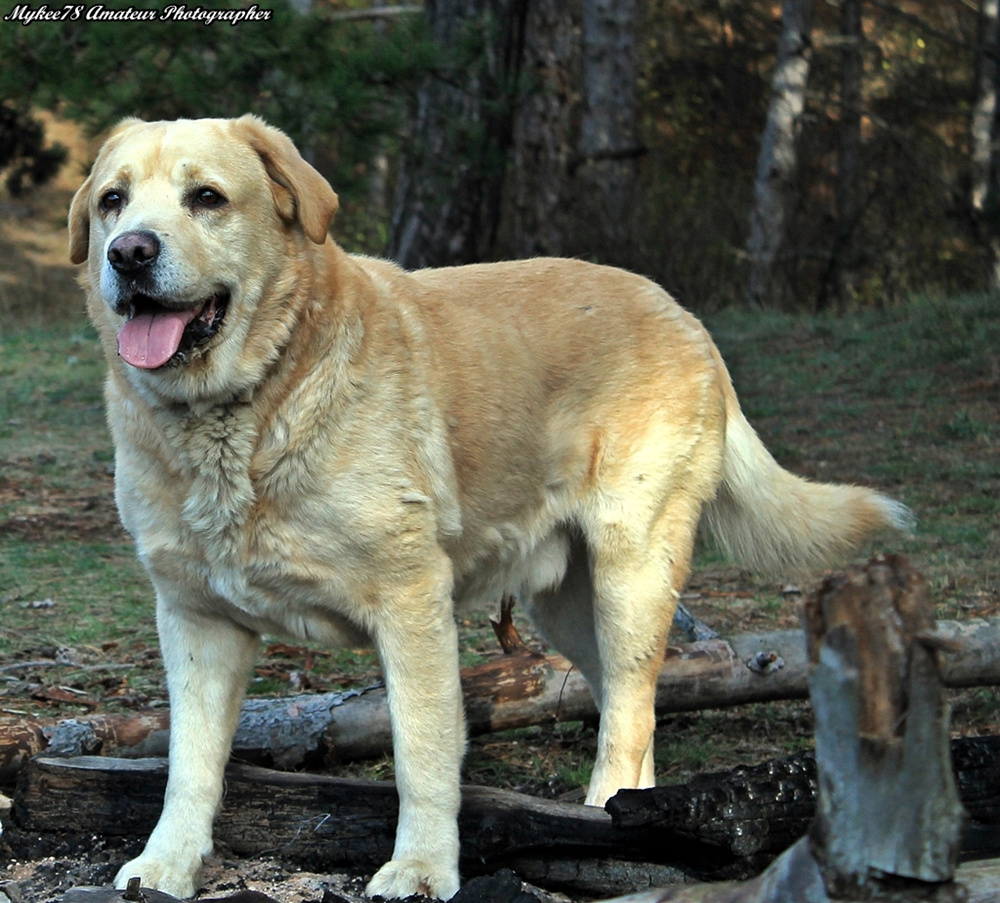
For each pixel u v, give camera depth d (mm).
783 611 9336
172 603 5398
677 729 7387
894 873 3230
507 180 26391
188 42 14625
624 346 6512
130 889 4520
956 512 11984
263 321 5137
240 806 5246
